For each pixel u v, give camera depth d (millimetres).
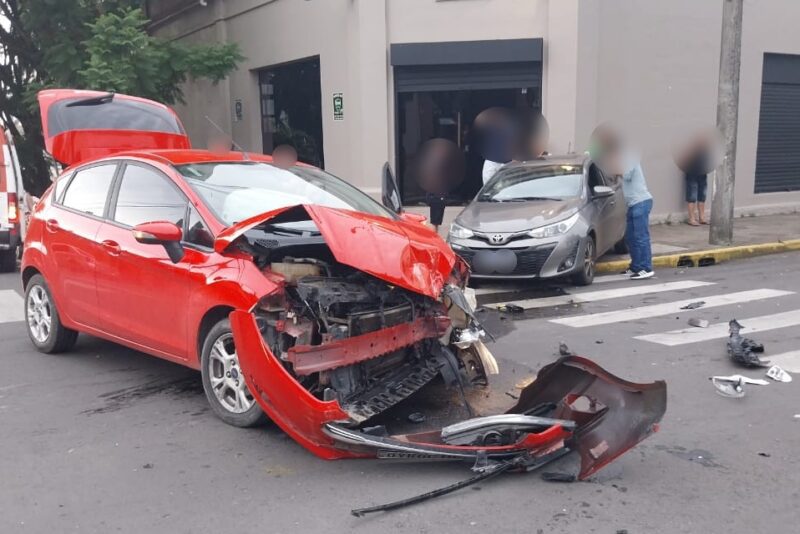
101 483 4281
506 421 4324
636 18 14617
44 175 19984
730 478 4254
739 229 14859
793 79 17359
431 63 13906
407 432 4938
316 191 6082
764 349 6770
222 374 5082
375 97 14188
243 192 5641
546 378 4758
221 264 4918
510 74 13984
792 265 11805
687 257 11953
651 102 15109
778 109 17297
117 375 6246
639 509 3900
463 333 5180
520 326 7973
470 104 14422
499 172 11430
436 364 5094
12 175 11664
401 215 6566
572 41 13586
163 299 5352
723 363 6457
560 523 3770
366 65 14102
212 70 16156
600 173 11156
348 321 4516
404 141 14586
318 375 4531
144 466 4496
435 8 13922
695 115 15734
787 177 17844
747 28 16172
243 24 17484
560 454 4391
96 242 5945
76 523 3836
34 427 5125
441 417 5199
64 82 15703
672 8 15078
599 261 11734
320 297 4414
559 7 13570
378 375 4891
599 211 10477
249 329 4340
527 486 4172
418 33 14016
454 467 4414
